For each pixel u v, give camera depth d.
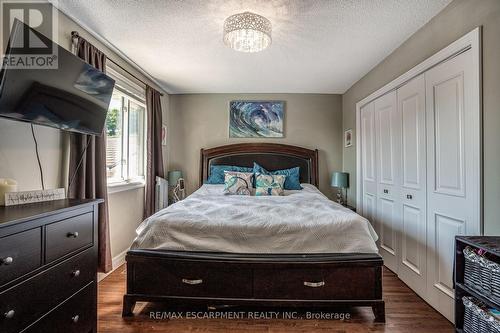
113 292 2.28
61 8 1.97
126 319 1.89
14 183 1.44
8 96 1.28
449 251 1.92
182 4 1.94
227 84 3.87
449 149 1.92
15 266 1.05
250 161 4.20
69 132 2.08
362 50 2.70
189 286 1.91
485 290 1.31
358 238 1.98
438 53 2.01
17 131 1.67
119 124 3.04
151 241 2.00
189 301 1.90
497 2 1.53
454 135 1.87
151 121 3.54
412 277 2.37
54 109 1.59
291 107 4.35
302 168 4.21
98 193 2.33
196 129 4.36
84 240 1.47
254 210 2.40
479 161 1.64
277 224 2.02
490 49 1.58
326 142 4.35
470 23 1.73
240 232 1.99
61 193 1.66
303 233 1.99
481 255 1.33
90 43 2.29
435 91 2.08
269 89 4.12
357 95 3.72
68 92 1.67
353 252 1.95
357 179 3.66
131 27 2.26
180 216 2.13
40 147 1.85
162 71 3.33
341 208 2.49
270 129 4.33
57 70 1.55
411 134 2.41
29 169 1.76
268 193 3.46
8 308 1.02
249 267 1.88
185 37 2.44
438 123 2.04
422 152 2.24
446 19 1.96
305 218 2.13
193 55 2.85
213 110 4.35
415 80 2.35
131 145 3.34
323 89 4.12
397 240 2.66
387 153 2.87
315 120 4.35
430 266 2.12
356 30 2.30
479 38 1.65
